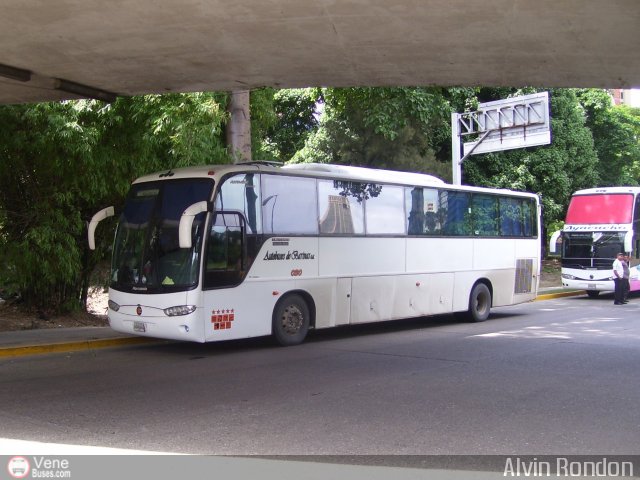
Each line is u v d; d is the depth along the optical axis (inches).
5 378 386.0
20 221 574.9
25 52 417.4
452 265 652.7
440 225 641.6
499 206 718.5
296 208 514.0
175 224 464.1
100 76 476.7
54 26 373.4
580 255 1008.2
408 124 1023.0
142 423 286.8
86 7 346.9
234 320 467.8
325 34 393.4
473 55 432.8
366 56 437.7
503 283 719.7
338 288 542.9
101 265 650.2
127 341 519.8
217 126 627.8
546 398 335.3
